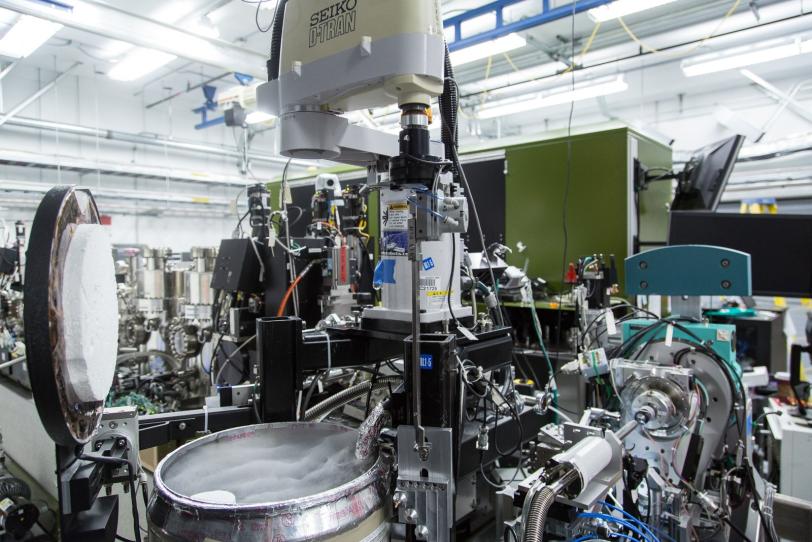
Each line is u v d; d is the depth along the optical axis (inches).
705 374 59.3
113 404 105.8
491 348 52.5
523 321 116.9
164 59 178.5
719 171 114.3
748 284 61.3
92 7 123.2
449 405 38.7
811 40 160.4
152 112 293.9
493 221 130.3
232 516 33.2
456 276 52.9
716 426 58.6
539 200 121.9
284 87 45.8
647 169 123.8
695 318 66.6
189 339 120.3
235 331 102.0
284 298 87.7
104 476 41.7
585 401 96.0
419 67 38.6
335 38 41.9
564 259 118.2
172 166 300.7
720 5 158.4
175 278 130.4
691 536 53.0
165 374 123.3
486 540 58.1
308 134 46.2
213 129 322.0
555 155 119.1
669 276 65.6
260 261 100.3
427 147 40.9
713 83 250.4
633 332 66.7
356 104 46.7
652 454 54.1
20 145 242.2
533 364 106.7
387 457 41.7
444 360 38.3
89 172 259.1
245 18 178.9
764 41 168.2
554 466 40.0
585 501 40.1
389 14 38.8
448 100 53.1
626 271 68.6
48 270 31.1
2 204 233.3
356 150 51.1
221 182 296.4
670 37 170.6
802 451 84.0
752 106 252.1
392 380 57.0
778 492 86.7
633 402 53.9
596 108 289.3
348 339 54.2
